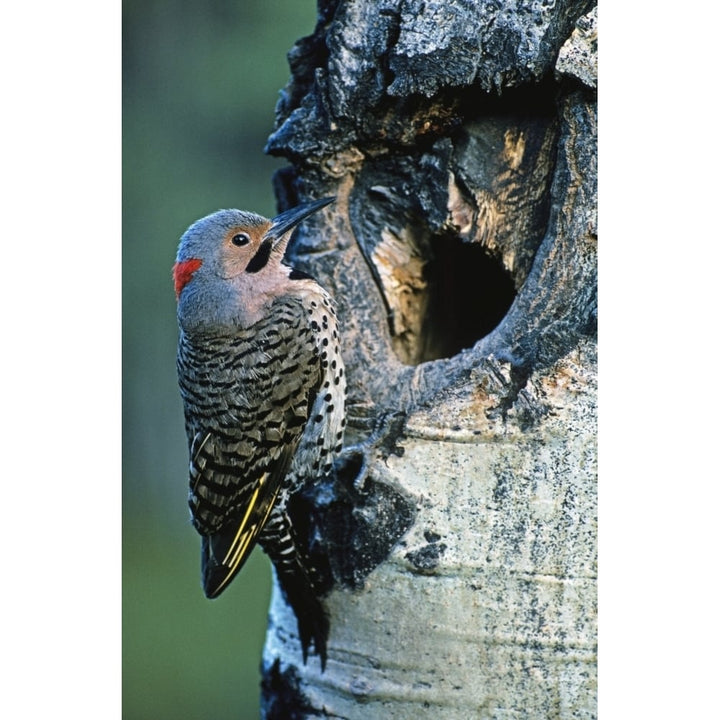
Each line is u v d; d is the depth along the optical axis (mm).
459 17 7707
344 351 8359
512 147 7980
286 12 12859
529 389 7457
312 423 8344
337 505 7934
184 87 12719
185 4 12594
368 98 8008
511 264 7996
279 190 9094
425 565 7609
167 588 13203
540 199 7902
